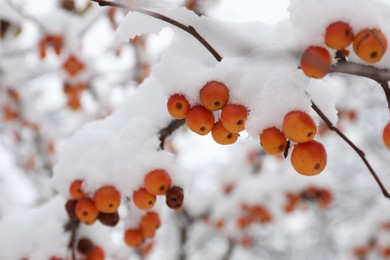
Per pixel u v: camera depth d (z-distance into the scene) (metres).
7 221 2.48
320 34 1.33
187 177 1.87
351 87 5.85
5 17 3.89
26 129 5.93
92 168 1.95
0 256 2.36
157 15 1.56
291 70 1.42
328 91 1.77
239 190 5.55
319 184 4.84
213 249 7.95
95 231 2.37
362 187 8.01
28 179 7.31
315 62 1.28
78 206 1.95
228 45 1.66
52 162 6.04
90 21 4.13
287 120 1.33
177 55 1.67
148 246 3.43
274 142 1.38
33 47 4.87
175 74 1.59
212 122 1.54
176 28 1.71
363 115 7.28
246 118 1.46
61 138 6.44
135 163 1.88
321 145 1.38
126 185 1.91
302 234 8.35
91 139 2.10
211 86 1.49
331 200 4.99
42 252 2.32
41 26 4.00
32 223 2.44
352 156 8.12
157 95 2.17
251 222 5.53
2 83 5.25
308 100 1.39
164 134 2.06
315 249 8.24
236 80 1.53
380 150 7.97
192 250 7.19
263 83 1.48
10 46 5.11
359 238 5.34
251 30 1.72
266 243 8.33
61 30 4.05
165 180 1.80
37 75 5.36
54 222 2.38
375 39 1.28
